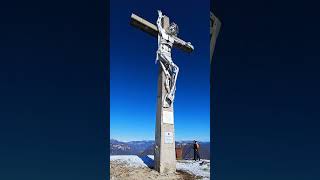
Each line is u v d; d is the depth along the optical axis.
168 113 8.78
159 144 8.45
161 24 8.46
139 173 7.86
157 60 8.47
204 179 7.39
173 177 7.87
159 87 8.84
